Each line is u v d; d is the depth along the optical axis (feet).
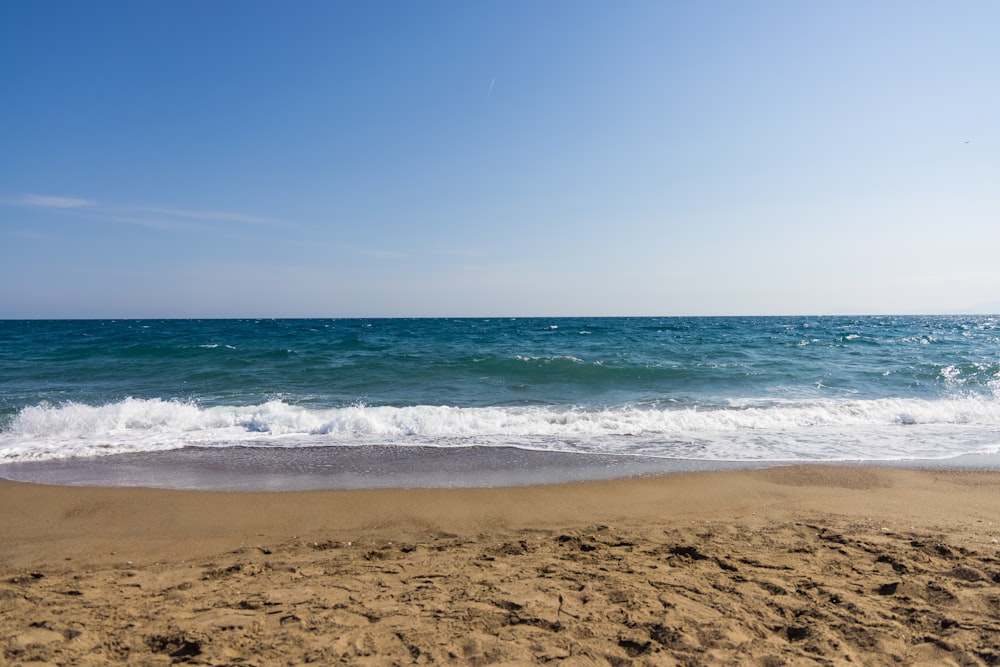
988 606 11.78
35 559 16.26
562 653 10.44
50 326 230.89
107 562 15.97
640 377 62.08
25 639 10.57
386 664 10.06
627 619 11.72
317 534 18.66
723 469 27.73
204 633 11.00
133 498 22.53
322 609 12.20
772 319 380.78
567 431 36.63
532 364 67.56
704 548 16.19
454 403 47.32
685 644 10.74
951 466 28.35
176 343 103.09
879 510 20.67
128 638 10.79
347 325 243.19
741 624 11.51
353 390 53.57
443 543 17.43
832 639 10.82
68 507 21.44
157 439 34.01
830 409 43.24
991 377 60.29
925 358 78.74
